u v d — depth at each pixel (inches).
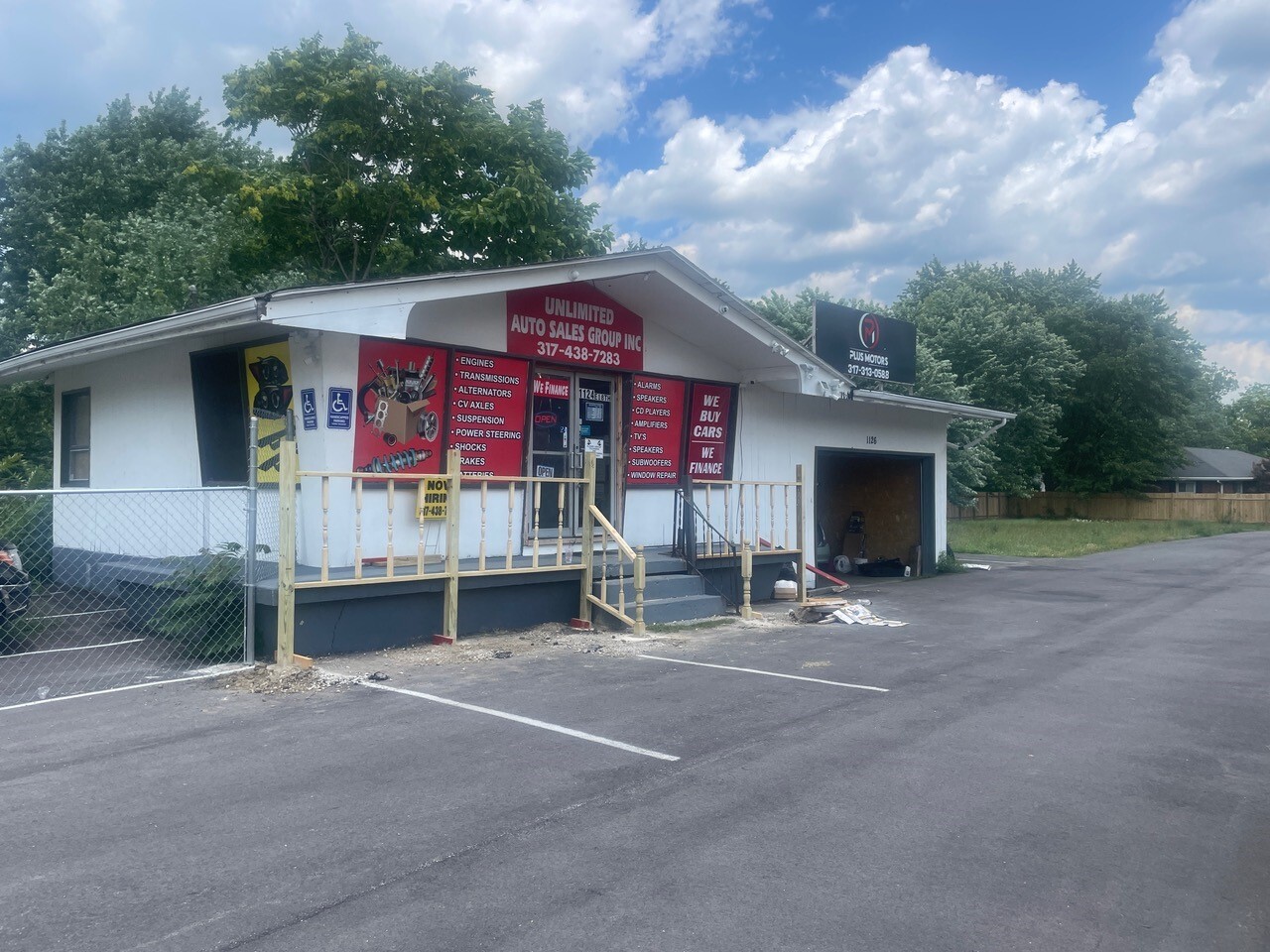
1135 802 210.8
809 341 664.4
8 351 942.4
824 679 330.6
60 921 151.8
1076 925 154.3
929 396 987.3
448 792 210.8
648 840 185.8
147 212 1045.8
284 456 323.3
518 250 904.3
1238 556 906.7
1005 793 215.0
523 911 156.1
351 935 147.9
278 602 326.6
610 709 284.0
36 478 669.9
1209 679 337.1
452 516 373.4
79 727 259.4
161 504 457.1
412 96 854.5
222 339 416.2
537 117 965.2
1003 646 403.5
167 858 175.8
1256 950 147.6
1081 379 1879.9
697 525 539.2
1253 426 3314.5
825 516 783.7
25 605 362.3
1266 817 203.0
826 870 173.3
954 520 1873.8
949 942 147.9
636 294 475.5
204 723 263.9
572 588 431.5
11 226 1040.8
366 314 355.3
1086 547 1013.8
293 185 824.9
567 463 475.8
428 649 365.4
